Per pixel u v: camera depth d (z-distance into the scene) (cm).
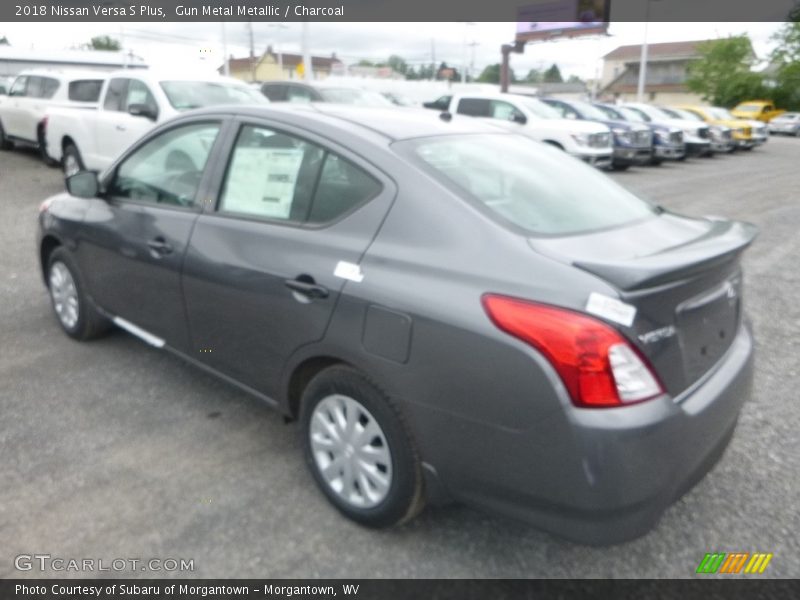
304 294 292
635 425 223
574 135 1486
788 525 301
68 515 296
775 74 5509
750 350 296
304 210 310
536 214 279
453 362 244
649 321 232
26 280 620
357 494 292
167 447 351
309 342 292
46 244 488
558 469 229
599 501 225
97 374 430
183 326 367
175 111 946
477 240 256
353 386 279
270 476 329
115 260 407
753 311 600
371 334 267
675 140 1953
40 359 450
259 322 316
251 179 337
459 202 268
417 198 275
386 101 1582
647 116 2217
